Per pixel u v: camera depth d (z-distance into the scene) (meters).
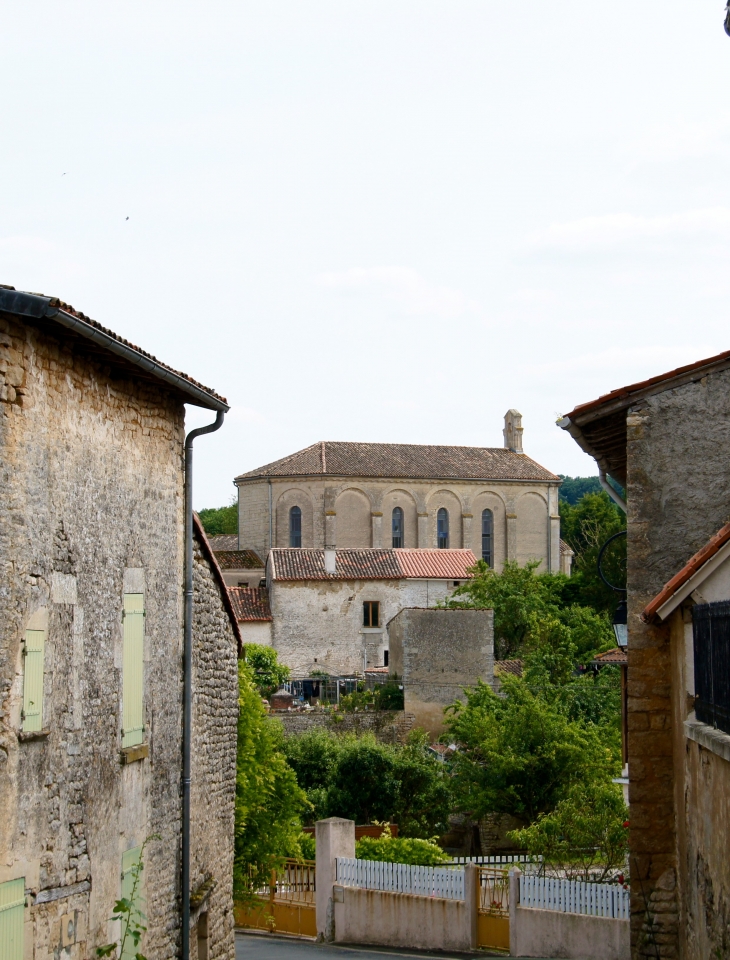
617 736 46.41
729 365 16.45
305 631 74.88
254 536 97.38
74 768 13.18
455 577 79.00
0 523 11.23
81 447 13.46
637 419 16.66
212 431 17.36
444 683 59.62
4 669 11.35
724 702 11.77
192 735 18.16
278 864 27.20
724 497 16.36
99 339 12.36
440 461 102.12
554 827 32.56
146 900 15.72
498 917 27.38
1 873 11.32
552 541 104.00
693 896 13.96
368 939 30.27
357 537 96.75
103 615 14.15
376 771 45.75
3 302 10.96
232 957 20.27
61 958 12.80
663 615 14.99
